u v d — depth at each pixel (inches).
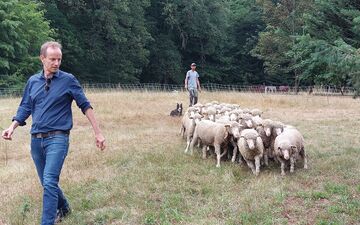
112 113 692.7
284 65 1808.6
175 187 285.0
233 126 339.9
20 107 216.2
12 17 1232.2
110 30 1540.4
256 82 2192.4
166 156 370.3
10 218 235.1
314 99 977.5
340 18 368.2
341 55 294.4
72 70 1673.2
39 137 208.5
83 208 251.3
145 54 1727.4
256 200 257.3
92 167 341.7
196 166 339.9
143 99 905.5
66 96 211.9
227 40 2198.6
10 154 407.8
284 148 308.3
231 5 2333.9
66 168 337.7
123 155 373.7
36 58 1288.1
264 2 1620.3
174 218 234.5
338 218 228.8
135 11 1692.9
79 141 456.8
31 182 301.4
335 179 300.8
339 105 884.6
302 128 544.4
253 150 315.9
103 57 1683.1
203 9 1926.7
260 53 1769.2
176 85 1893.5
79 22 1662.2
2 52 1215.6
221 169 331.3
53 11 1558.8
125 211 244.7
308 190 276.8
